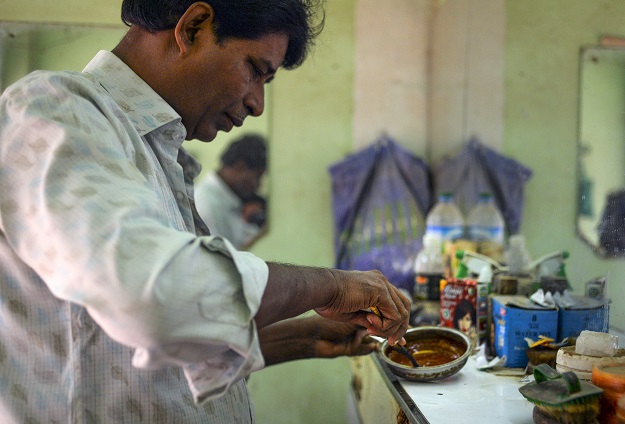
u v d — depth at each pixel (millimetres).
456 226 2453
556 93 1751
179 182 1043
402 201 2955
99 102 860
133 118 976
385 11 3035
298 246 3010
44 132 758
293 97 2988
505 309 1363
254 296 738
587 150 1522
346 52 3016
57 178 724
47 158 736
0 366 879
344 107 3014
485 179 2354
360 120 3023
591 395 907
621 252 1272
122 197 723
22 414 877
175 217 1006
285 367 2955
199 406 985
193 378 754
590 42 1535
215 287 712
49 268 705
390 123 3051
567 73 1686
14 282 871
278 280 821
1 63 2611
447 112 2814
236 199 2980
